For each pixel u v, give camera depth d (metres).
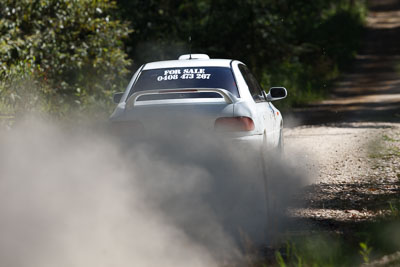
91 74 57.69
